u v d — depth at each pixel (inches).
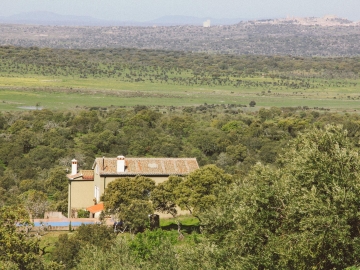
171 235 4138.8
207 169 4734.3
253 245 2564.0
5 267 3083.2
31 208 5438.0
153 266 2881.4
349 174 2471.7
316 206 2385.6
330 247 2393.0
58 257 3631.9
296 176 2618.1
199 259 2689.5
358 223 2411.4
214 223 2903.5
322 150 2677.2
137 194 4800.7
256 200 2603.3
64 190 6486.2
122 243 3058.6
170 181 4906.5
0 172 7608.3
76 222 4795.8
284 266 2476.6
